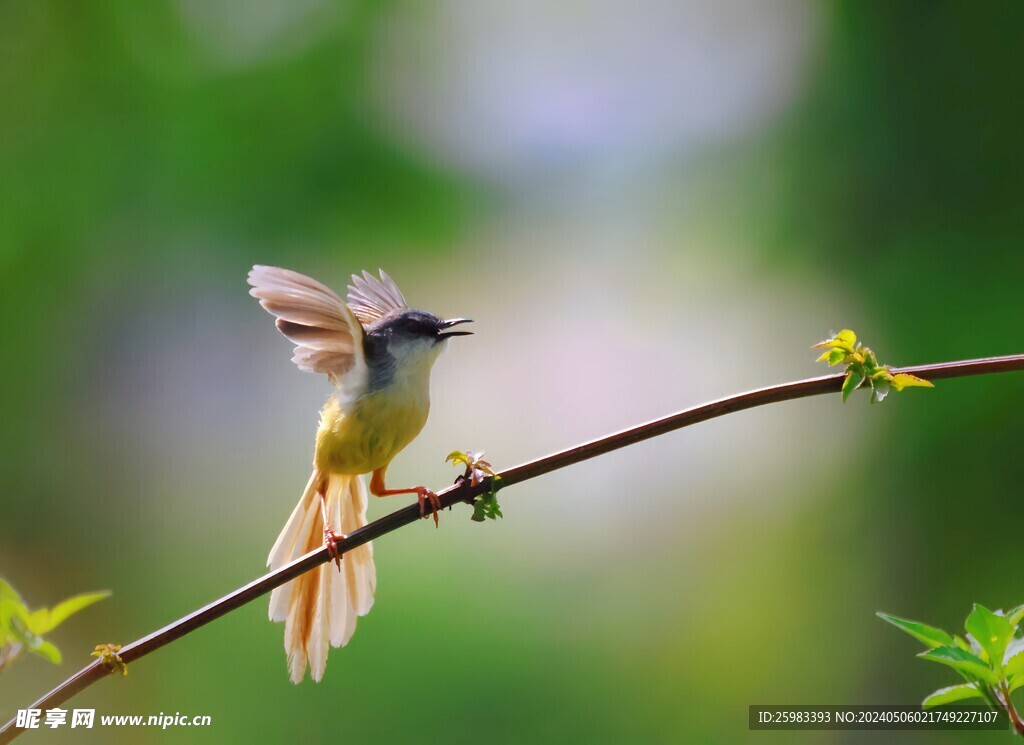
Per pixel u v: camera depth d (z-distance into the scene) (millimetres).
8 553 4680
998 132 3877
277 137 4727
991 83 3881
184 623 3492
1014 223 3867
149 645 3488
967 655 3453
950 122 3889
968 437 3867
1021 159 3871
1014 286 3863
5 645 3455
